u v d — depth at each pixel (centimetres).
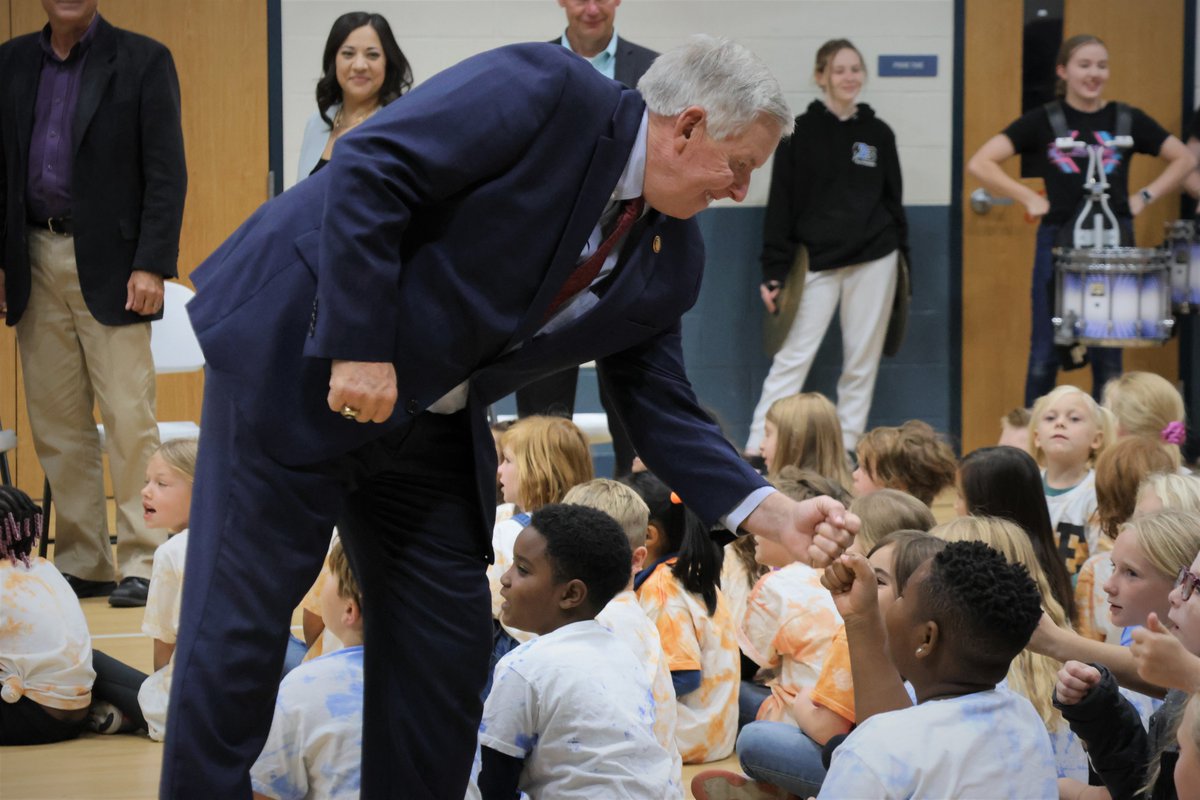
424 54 863
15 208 565
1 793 385
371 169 211
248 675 221
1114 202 840
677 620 413
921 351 920
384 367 214
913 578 237
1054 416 504
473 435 245
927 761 219
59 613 432
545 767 286
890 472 496
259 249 227
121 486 582
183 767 216
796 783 360
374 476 245
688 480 261
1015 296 922
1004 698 230
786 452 529
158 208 566
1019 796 221
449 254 223
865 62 897
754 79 225
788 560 402
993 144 846
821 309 861
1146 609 306
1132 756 264
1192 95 923
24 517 434
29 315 573
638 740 286
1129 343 808
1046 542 387
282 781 283
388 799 249
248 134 849
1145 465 421
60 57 566
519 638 410
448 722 249
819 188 852
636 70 619
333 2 850
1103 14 911
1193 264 870
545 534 296
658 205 235
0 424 744
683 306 251
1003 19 905
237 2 840
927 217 912
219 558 222
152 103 566
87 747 429
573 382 663
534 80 223
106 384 574
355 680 289
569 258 228
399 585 248
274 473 223
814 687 363
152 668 484
